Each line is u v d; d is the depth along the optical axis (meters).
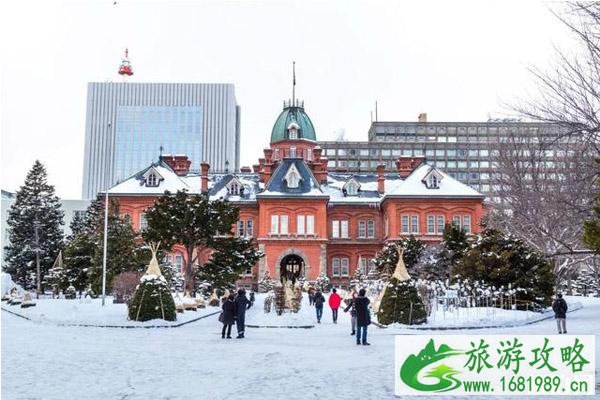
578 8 17.06
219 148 175.62
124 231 51.41
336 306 32.78
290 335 24.72
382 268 55.22
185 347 19.47
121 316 31.64
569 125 18.28
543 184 36.25
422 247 52.88
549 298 38.56
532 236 42.19
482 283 38.34
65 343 20.03
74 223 85.88
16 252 71.88
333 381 13.05
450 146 158.00
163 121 176.00
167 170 79.56
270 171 83.38
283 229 73.62
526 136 41.19
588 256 41.34
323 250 73.06
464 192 73.81
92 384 12.53
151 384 12.60
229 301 23.12
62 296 61.75
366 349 19.11
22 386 12.14
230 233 47.94
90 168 173.12
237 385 12.52
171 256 73.75
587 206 23.17
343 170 156.75
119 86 176.75
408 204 73.62
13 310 38.97
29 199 72.69
